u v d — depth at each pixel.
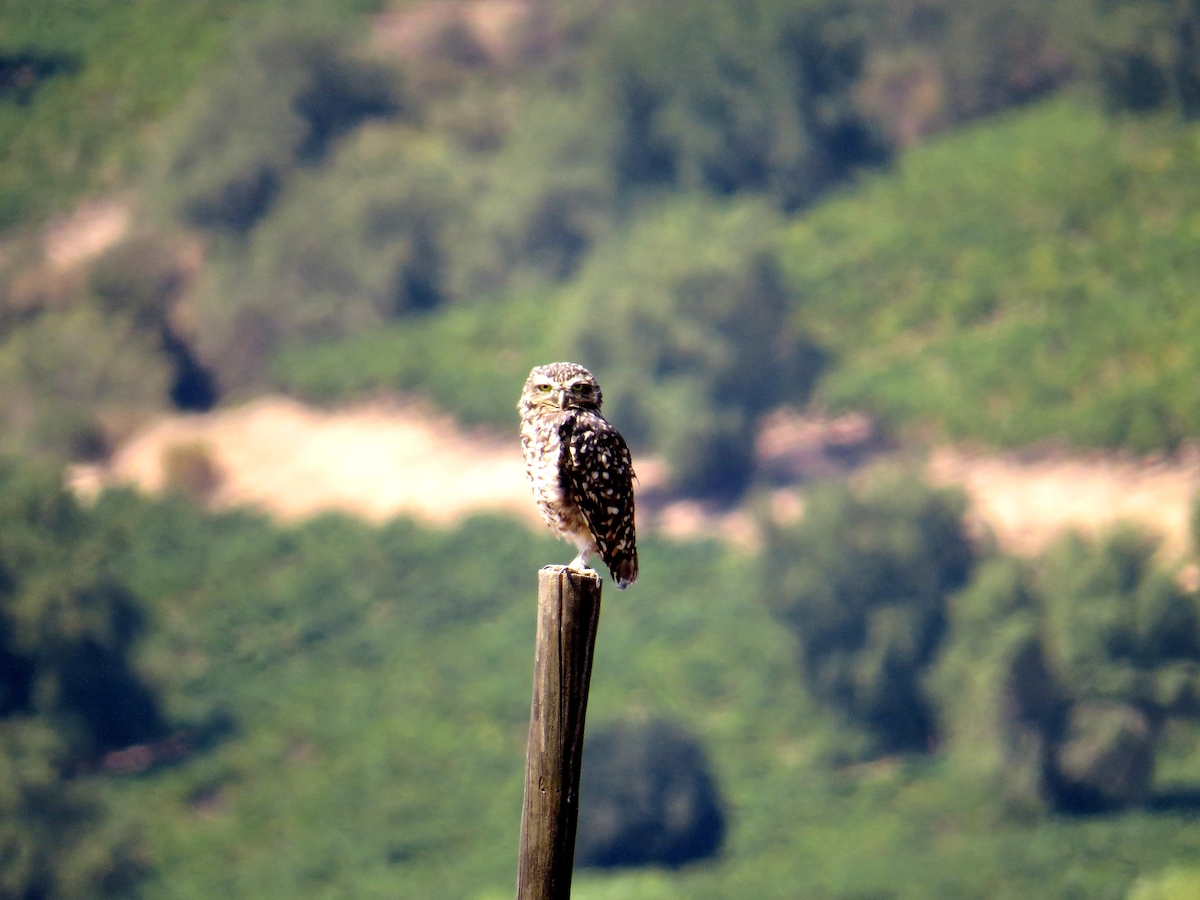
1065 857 104.56
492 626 158.62
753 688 140.00
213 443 198.75
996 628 116.38
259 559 174.25
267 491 189.50
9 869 111.31
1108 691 109.69
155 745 142.00
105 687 141.00
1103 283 188.00
